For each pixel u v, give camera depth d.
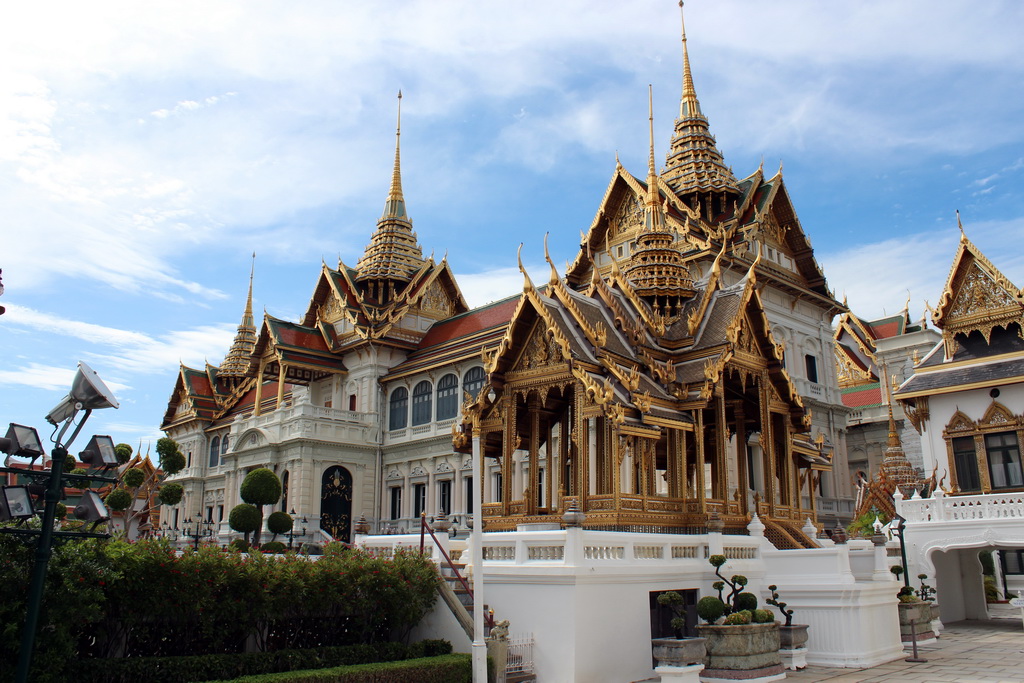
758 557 20.45
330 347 73.25
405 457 65.31
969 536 28.47
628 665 17.00
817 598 19.03
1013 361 35.06
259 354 73.38
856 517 37.59
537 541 17.44
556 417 23.52
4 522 12.60
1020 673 17.22
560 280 22.05
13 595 12.01
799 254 58.25
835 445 56.59
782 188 57.34
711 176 55.69
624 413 19.50
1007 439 34.59
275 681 13.34
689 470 25.44
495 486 50.00
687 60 61.47
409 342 71.62
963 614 31.67
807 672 17.73
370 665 14.94
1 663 11.82
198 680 13.93
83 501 12.32
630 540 17.78
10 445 11.54
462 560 19.56
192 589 14.29
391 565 17.78
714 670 16.77
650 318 23.05
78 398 11.87
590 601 16.55
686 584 18.78
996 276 36.22
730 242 51.44
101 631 13.66
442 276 76.69
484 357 22.14
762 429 23.05
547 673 16.36
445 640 17.72
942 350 37.94
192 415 88.62
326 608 16.58
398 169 83.12
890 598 20.61
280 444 65.44
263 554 16.20
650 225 25.23
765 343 23.31
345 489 65.19
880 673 17.41
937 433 36.53
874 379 74.69
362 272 76.12
